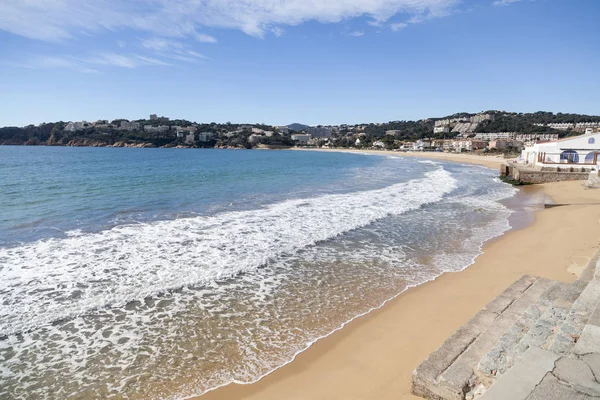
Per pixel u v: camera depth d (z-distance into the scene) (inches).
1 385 201.2
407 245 480.1
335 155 4719.5
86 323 265.0
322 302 307.9
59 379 206.5
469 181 1402.6
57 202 726.5
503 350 184.1
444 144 6003.9
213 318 277.3
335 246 468.8
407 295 323.0
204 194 874.1
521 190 1114.7
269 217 617.3
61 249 420.5
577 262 390.0
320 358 227.9
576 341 168.7
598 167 1256.2
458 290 331.9
